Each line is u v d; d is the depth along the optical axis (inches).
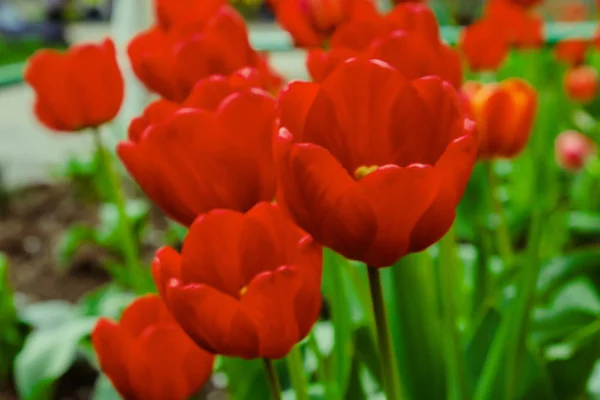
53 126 49.3
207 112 39.0
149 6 89.5
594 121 101.1
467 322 50.0
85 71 48.1
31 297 82.6
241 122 39.0
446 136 37.2
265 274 37.2
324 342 53.4
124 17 90.8
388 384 39.2
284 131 35.0
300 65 218.7
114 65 48.5
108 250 86.5
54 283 85.7
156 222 92.5
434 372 45.5
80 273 87.8
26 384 54.4
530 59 76.4
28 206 110.4
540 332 49.9
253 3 267.6
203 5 45.5
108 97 48.8
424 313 45.4
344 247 35.9
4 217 107.1
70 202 110.6
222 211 38.6
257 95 39.0
